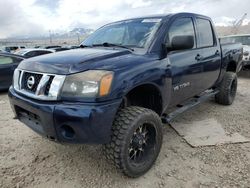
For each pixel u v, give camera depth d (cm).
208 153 326
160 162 307
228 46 512
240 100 586
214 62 437
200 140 362
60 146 350
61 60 257
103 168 296
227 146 344
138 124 259
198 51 386
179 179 273
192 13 401
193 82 378
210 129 402
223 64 482
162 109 312
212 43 447
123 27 367
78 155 326
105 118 232
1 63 711
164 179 274
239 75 962
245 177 273
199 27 411
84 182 271
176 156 321
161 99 304
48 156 325
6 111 534
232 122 435
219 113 484
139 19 370
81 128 228
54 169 296
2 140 373
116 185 265
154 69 280
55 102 237
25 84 275
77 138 234
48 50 1198
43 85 245
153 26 335
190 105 400
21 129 417
